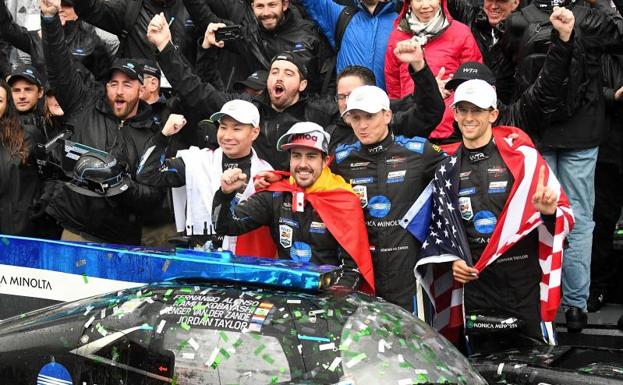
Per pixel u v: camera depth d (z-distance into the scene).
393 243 8.01
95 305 5.60
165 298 5.46
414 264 8.05
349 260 7.83
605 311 10.57
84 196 9.15
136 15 11.07
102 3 10.99
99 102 9.84
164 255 5.92
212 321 5.23
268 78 9.52
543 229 7.96
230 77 11.25
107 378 5.30
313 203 7.89
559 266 7.89
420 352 5.22
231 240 8.70
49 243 6.67
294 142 7.86
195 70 10.38
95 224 9.27
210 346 5.14
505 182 7.95
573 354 7.05
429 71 8.41
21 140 9.65
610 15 9.59
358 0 10.70
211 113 9.53
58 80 9.76
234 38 10.06
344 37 10.68
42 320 5.66
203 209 8.84
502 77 10.30
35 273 6.75
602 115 9.59
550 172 8.07
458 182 8.05
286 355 5.04
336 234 7.84
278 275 5.45
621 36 9.52
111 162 8.84
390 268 8.02
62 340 5.46
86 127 9.66
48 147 9.37
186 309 5.34
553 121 9.45
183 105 9.60
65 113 9.92
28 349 5.52
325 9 10.92
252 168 8.77
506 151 8.02
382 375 5.00
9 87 9.69
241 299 5.35
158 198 9.16
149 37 9.40
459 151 8.15
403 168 8.03
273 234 8.12
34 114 10.70
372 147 8.07
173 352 5.18
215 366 5.07
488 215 7.98
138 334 5.30
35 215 9.66
